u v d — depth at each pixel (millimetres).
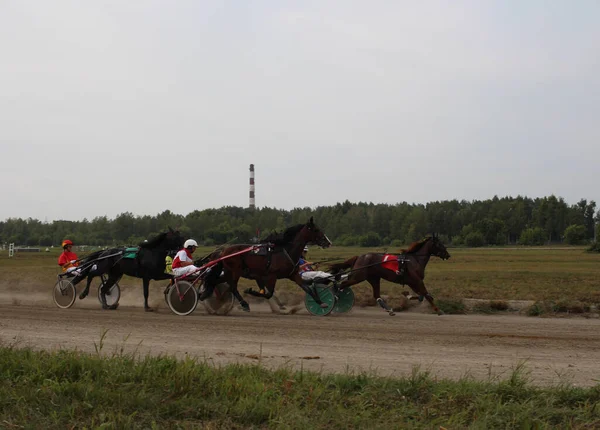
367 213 117500
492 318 13812
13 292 20234
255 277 14281
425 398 6047
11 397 5738
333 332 10773
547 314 14750
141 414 5465
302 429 5102
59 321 11969
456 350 9078
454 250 84250
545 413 5500
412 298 15672
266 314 14250
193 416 5473
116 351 7969
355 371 7426
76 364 6711
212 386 6094
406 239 107812
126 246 15703
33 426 5180
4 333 10375
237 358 8281
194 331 10758
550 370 7766
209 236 83500
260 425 5332
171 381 6141
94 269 15102
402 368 7730
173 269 14008
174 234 14914
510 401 5781
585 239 118938
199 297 14008
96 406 5582
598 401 5867
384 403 5863
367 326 11711
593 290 20719
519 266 39844
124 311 14602
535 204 143000
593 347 9508
